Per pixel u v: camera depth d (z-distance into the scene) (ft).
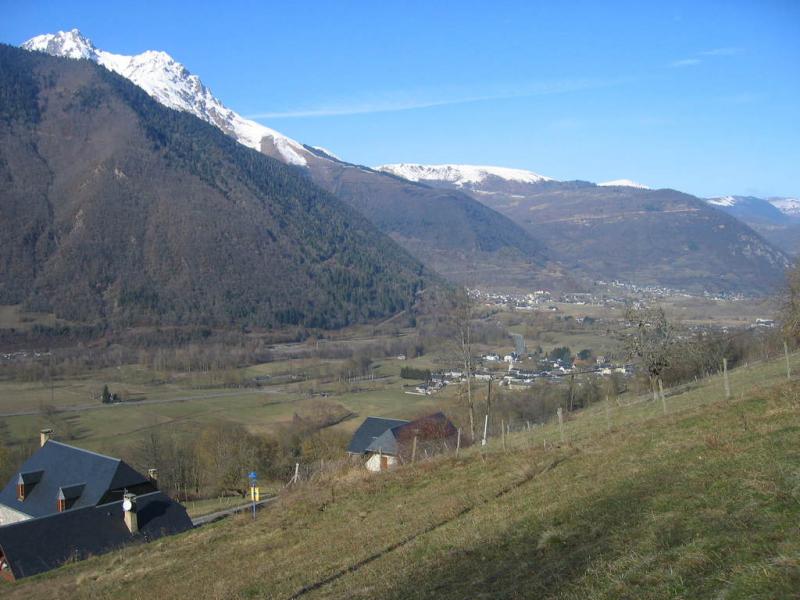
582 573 34.09
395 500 73.46
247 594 53.06
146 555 80.89
